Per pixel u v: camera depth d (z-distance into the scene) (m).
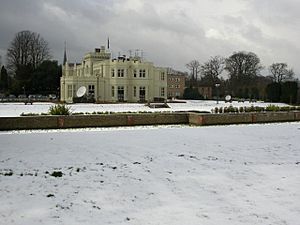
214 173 8.98
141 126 21.20
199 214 6.08
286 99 59.47
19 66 74.06
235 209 6.34
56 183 7.90
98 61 61.97
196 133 17.39
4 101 51.59
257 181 8.26
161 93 60.09
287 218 5.93
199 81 112.56
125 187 7.66
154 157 11.01
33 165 9.70
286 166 9.88
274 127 20.88
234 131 18.45
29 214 5.99
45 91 77.25
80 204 6.53
